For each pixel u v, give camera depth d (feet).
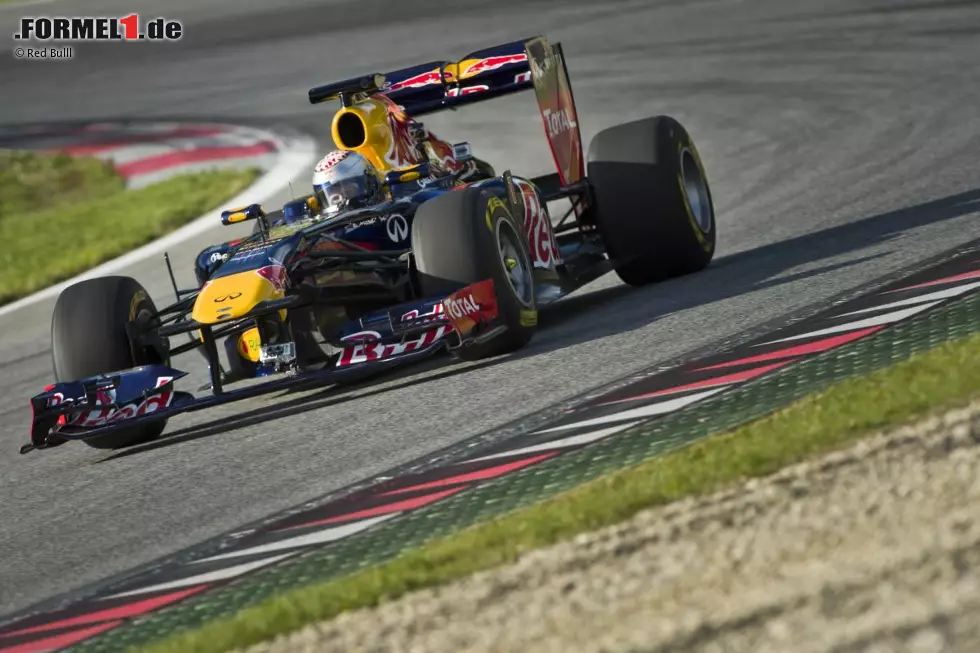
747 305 87.92
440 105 109.91
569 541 47.93
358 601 46.93
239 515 65.51
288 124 264.11
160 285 158.61
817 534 42.60
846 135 167.53
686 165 107.96
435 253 85.35
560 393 74.59
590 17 316.19
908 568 37.35
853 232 109.91
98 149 276.62
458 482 61.87
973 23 231.50
